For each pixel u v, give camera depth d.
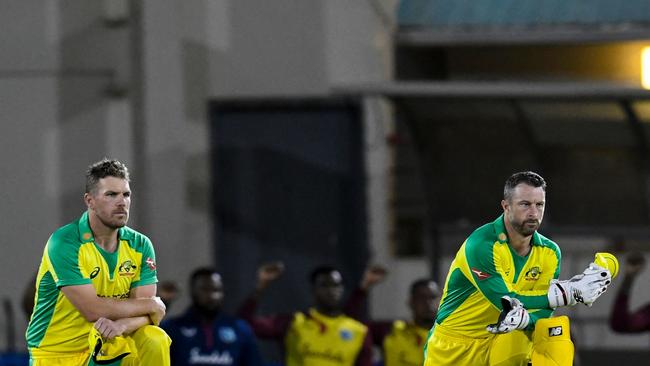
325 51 59.50
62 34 58.25
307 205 58.88
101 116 58.12
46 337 28.31
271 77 59.50
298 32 59.50
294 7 59.44
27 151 58.53
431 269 52.66
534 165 52.06
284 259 58.91
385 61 67.00
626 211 52.19
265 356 56.38
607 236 51.78
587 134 51.41
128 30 58.00
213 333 40.59
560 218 52.59
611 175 51.91
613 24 71.31
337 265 58.88
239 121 58.78
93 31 58.12
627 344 57.97
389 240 62.84
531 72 74.38
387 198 62.53
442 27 70.88
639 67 73.06
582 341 58.34
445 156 52.19
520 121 51.22
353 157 58.62
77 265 27.55
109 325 27.12
